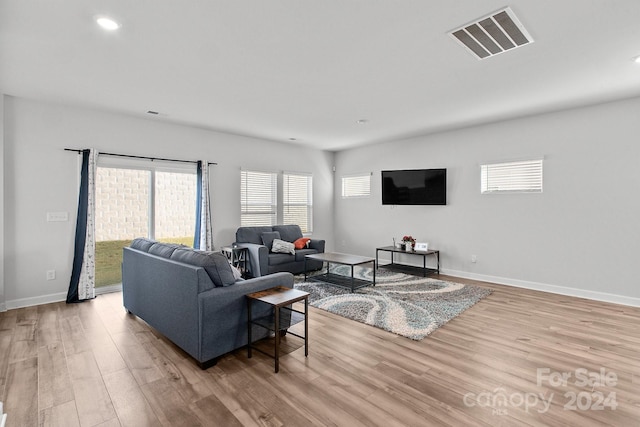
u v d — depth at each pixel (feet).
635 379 7.62
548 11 7.16
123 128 15.31
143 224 16.28
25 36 8.18
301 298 8.54
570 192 14.56
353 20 7.51
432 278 17.71
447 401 6.78
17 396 6.97
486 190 17.30
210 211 18.35
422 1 6.81
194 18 7.40
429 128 18.01
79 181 14.14
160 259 9.70
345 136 20.07
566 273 14.75
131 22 7.55
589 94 12.57
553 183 15.01
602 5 6.95
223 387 7.32
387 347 9.33
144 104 13.70
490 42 8.55
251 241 19.02
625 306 13.04
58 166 13.65
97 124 14.58
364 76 10.80
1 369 8.09
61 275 13.79
